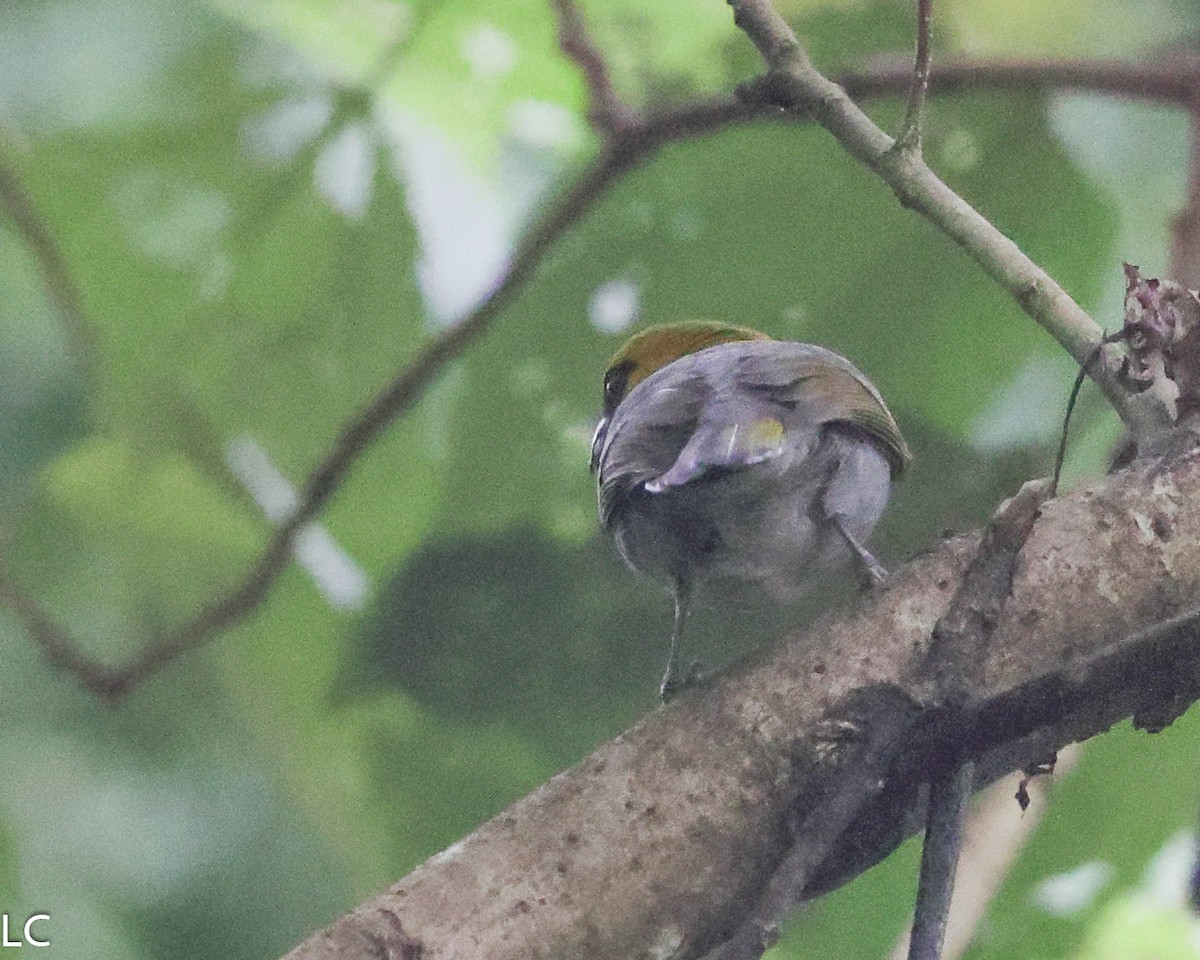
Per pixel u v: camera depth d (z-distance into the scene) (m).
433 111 10.72
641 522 8.05
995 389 10.28
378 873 10.40
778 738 5.56
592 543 10.35
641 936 5.41
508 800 10.41
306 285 10.60
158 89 10.52
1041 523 5.84
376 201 10.50
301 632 10.84
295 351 10.66
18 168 10.30
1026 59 9.59
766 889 5.20
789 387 8.08
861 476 8.25
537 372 10.39
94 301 10.51
